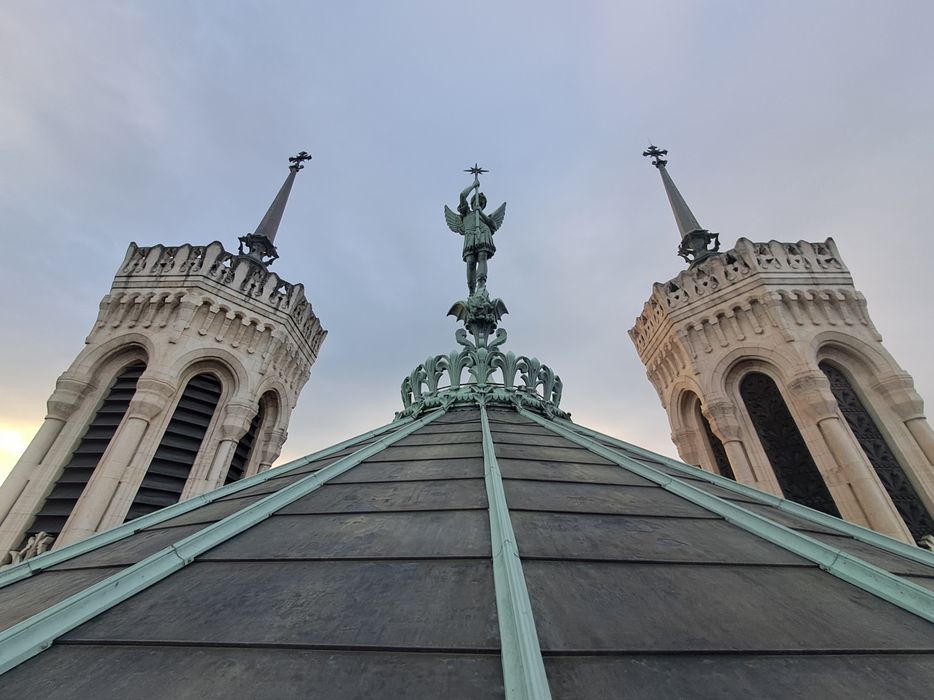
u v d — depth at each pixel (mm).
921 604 2732
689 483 5594
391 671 2059
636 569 3057
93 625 2500
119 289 21500
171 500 17250
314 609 2564
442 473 5363
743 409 21578
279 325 23875
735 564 3227
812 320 21562
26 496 16047
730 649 2217
